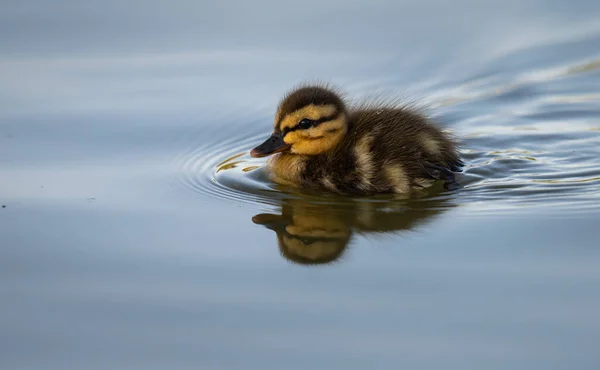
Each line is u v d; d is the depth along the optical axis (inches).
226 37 693.9
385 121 510.3
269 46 681.6
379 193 489.4
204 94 618.2
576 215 453.7
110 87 624.1
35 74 639.1
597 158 534.6
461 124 601.0
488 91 642.8
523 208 464.4
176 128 577.6
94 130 571.8
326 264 416.8
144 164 533.6
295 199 486.6
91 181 509.4
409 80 644.1
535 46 697.6
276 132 511.8
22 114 589.6
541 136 574.9
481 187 491.8
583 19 735.7
